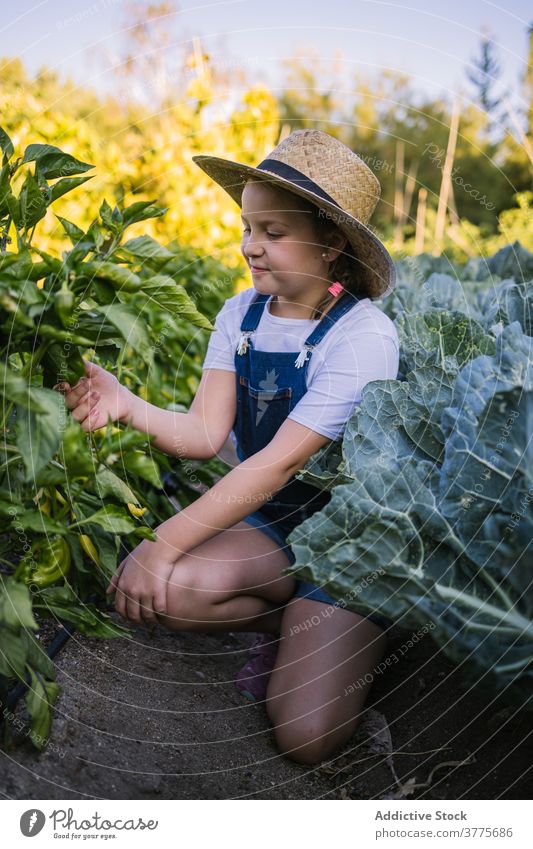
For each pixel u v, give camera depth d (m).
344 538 1.32
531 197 5.49
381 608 1.31
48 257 1.16
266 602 1.68
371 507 1.33
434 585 1.30
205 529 1.54
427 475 1.44
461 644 1.30
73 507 1.25
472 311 2.47
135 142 3.53
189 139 3.38
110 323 1.21
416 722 1.58
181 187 3.27
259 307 1.76
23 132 2.74
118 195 3.09
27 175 1.25
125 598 1.55
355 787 1.44
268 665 1.70
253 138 3.52
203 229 3.27
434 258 3.15
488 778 1.39
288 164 1.61
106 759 1.33
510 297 1.94
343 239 1.64
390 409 1.53
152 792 1.30
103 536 1.38
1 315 1.12
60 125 2.84
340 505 1.34
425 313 1.99
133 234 3.14
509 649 1.31
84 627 1.30
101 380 1.52
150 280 1.17
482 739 1.48
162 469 2.11
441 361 1.70
